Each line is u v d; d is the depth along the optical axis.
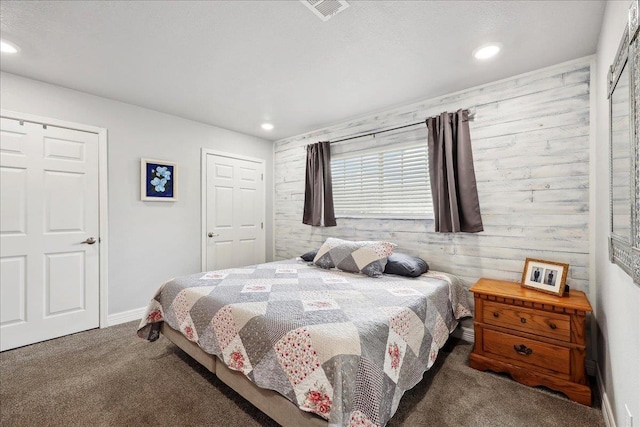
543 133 2.24
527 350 1.92
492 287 2.18
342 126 3.59
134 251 3.08
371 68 2.27
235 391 1.75
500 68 2.25
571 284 2.12
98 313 2.85
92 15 1.67
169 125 3.34
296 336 1.40
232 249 3.96
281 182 4.39
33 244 2.50
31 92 2.47
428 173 2.88
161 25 1.76
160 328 2.33
